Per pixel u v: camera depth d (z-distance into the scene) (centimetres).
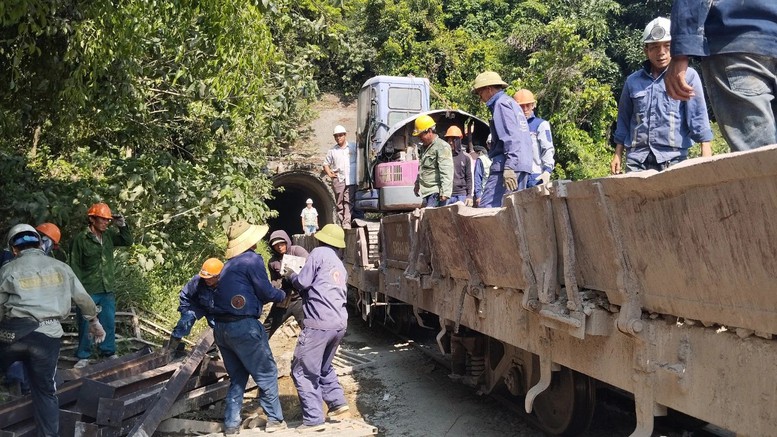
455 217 573
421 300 746
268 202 3297
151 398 578
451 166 852
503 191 716
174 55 1137
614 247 345
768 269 254
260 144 1823
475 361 679
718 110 336
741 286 271
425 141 862
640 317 342
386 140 1278
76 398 597
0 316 531
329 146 2847
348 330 1190
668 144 529
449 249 624
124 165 1134
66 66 920
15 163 1023
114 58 936
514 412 661
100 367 655
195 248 1341
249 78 1020
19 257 545
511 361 608
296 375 606
